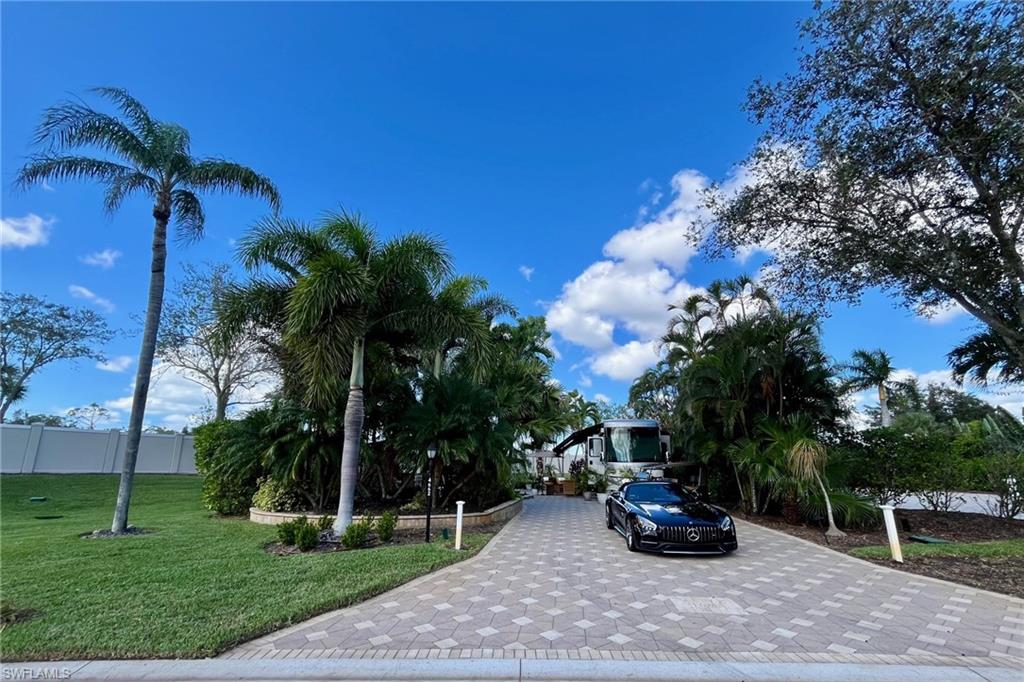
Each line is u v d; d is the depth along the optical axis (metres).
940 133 8.35
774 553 9.02
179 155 11.61
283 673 4.12
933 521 12.12
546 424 25.75
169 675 4.09
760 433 13.69
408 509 12.87
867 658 4.45
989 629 5.20
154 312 11.48
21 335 23.73
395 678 4.07
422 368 14.55
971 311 9.82
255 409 14.38
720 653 4.55
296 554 8.41
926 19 7.78
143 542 9.32
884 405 27.30
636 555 8.84
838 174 8.98
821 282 10.80
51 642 4.57
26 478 19.09
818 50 8.98
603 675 4.10
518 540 10.36
